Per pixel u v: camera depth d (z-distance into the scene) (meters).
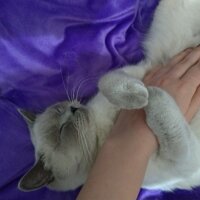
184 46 0.46
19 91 0.47
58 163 0.42
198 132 0.41
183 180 0.43
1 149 0.48
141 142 0.34
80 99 0.48
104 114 0.43
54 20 0.45
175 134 0.35
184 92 0.40
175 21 0.46
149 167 0.39
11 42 0.45
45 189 0.48
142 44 0.48
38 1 0.44
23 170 0.48
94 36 0.46
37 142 0.43
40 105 0.48
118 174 0.32
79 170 0.43
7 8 0.44
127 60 0.48
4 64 0.46
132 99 0.35
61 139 0.42
